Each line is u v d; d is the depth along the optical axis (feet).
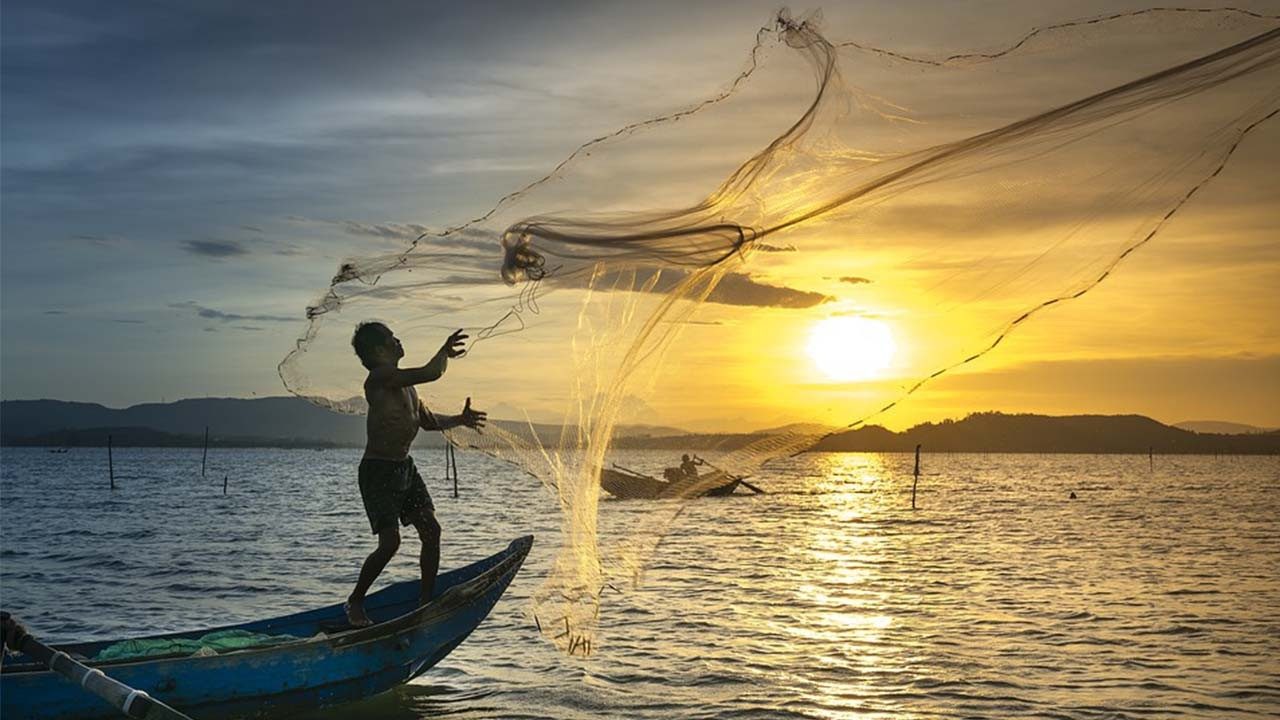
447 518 128.16
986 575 68.95
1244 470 395.96
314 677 28.76
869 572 70.03
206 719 27.35
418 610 30.14
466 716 31.30
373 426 28.32
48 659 21.62
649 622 47.24
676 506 21.18
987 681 36.27
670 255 18.99
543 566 65.87
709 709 32.24
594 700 33.14
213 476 288.92
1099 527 116.98
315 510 145.18
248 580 65.82
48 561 77.61
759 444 19.90
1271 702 33.86
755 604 53.52
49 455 627.87
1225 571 72.33
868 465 469.57
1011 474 343.05
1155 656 40.98
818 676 36.68
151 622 49.03
